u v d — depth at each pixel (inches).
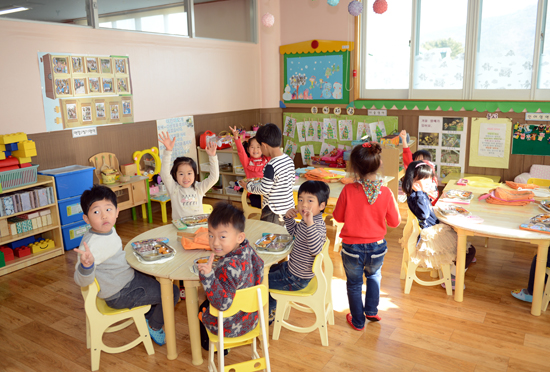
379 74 221.5
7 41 136.9
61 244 149.5
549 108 182.1
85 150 163.6
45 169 152.1
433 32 203.8
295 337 97.6
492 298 113.0
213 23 214.4
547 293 105.0
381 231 94.7
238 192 211.0
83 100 160.2
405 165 141.9
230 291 68.7
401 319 103.7
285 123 251.6
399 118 217.5
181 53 195.9
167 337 89.3
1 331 102.8
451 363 86.7
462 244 107.5
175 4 191.3
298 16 235.6
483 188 136.6
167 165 112.3
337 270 133.6
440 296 114.7
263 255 86.5
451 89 204.4
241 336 75.0
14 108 140.8
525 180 181.5
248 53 235.5
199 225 102.5
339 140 236.1
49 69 148.5
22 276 133.0
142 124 182.9
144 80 181.3
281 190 112.0
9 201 134.0
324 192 88.2
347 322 103.1
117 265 84.7
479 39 195.5
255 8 236.8
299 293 91.4
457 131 204.4
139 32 176.9
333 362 88.1
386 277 126.8
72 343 97.5
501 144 195.5
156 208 200.4
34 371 87.7
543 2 179.3
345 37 223.3
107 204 82.8
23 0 140.5
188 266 83.3
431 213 114.8
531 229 99.2
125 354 92.8
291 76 243.3
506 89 193.0
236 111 231.9
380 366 86.4
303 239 88.2
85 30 157.3
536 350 90.4
